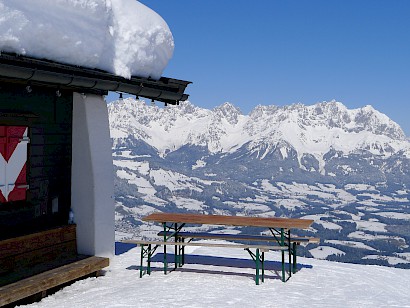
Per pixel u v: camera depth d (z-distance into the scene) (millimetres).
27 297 5809
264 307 5723
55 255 6980
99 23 6613
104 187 7531
